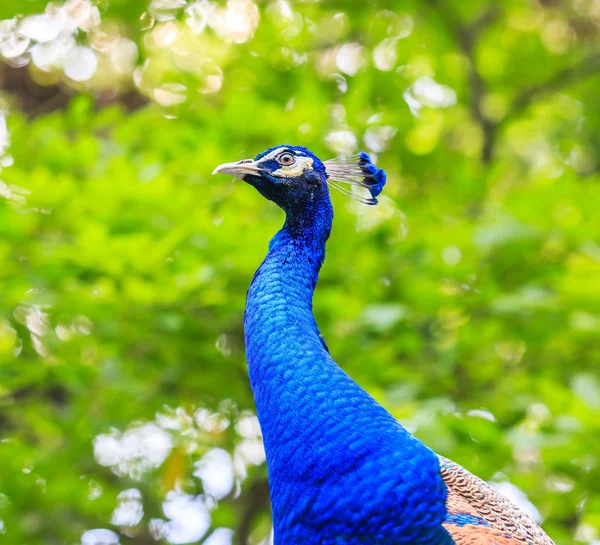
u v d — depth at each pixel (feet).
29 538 23.06
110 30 29.91
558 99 37.27
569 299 21.74
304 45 29.09
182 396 22.94
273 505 11.71
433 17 32.24
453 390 23.09
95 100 32.45
